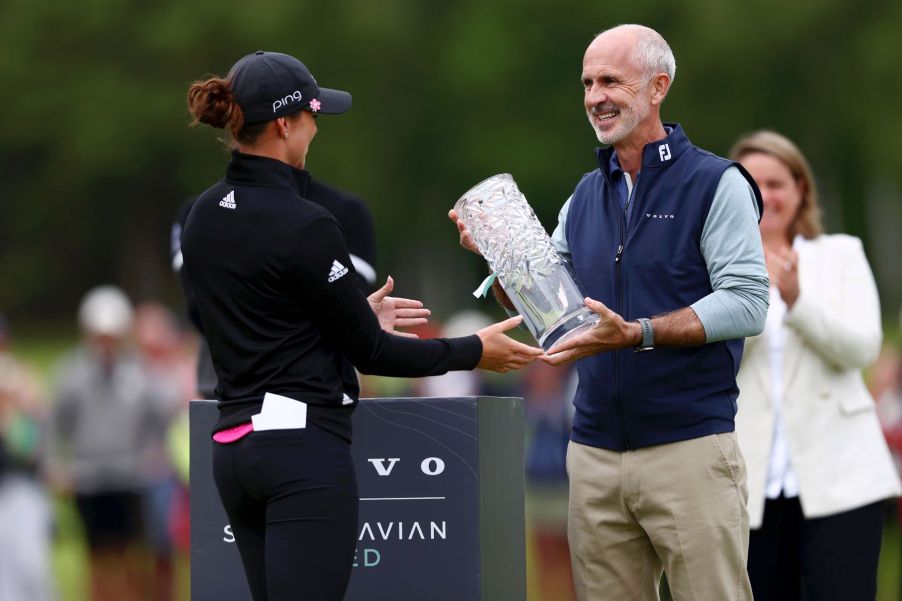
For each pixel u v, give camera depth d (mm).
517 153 123562
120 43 131750
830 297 16656
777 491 16391
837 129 126812
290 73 12852
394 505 13656
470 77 124438
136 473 30812
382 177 127312
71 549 41219
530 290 13609
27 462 27297
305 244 12336
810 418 16297
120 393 30906
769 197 16984
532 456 27828
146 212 138875
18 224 141500
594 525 14383
